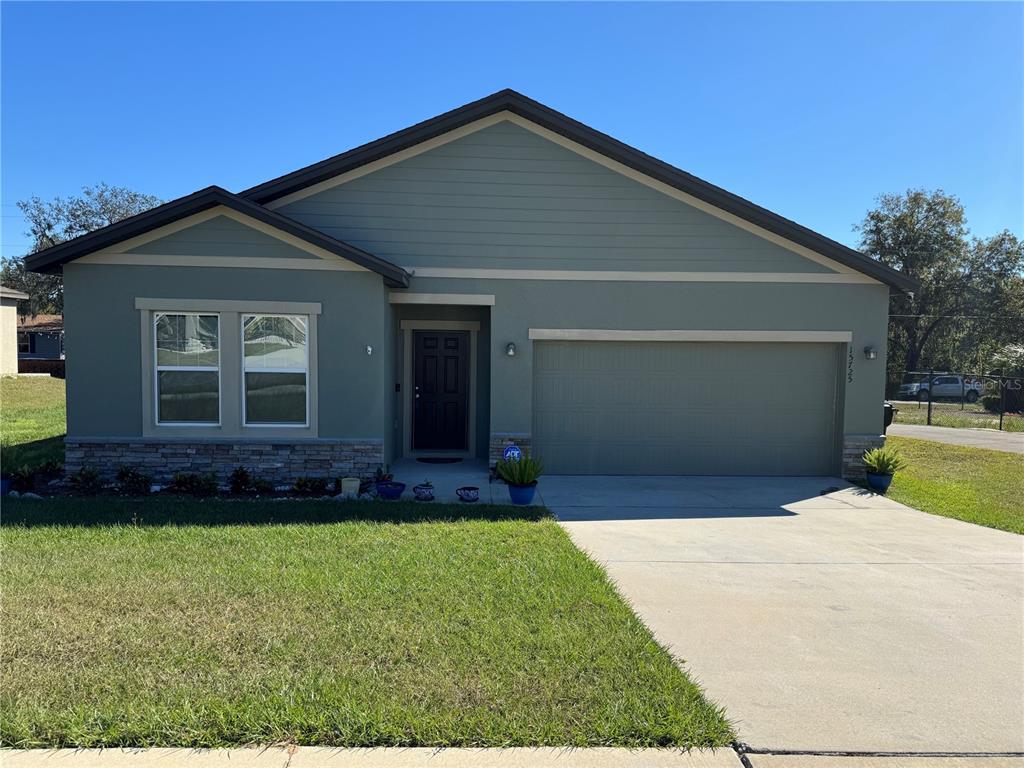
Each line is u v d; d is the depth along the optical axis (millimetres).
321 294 10070
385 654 4297
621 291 11109
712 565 6539
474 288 10977
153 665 4105
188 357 10031
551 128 10867
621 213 11055
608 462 11445
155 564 5957
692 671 4281
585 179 11016
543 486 10391
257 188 10500
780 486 10727
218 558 6156
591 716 3652
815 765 3348
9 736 3395
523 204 10984
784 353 11477
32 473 9469
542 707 3734
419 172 10875
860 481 11164
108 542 6648
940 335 46781
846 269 11227
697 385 11438
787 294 11227
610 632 4703
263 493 9344
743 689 4070
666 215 11094
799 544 7402
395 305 11672
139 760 3275
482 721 3570
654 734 3512
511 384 11055
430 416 12766
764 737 3568
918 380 42312
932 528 8281
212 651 4301
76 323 9781
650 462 11461
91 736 3396
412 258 10914
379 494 9195
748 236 11156
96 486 9250
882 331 11305
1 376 29516
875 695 4027
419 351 12695
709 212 11109
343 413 10188
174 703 3684
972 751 3494
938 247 44188
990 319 43500
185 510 8133
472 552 6512
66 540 6699
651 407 11430
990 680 4242
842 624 5098
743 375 11469
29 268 9867
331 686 3877
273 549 6477
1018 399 27484
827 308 11266
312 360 10117
